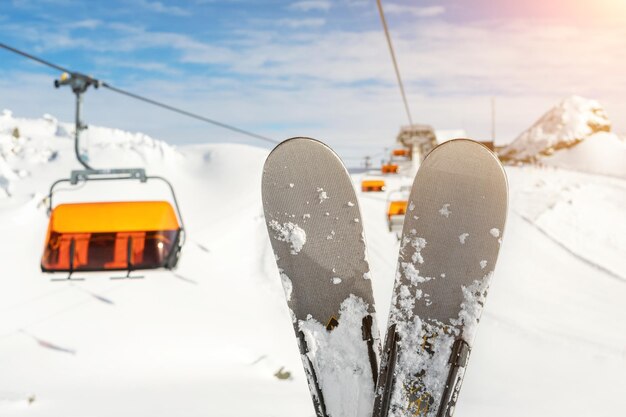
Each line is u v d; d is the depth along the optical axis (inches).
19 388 366.6
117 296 574.2
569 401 363.9
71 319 516.4
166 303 566.3
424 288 134.6
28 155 1023.0
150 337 484.7
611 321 562.6
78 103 275.4
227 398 339.0
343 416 137.6
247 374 414.6
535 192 1245.1
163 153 1153.4
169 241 277.0
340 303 140.6
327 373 139.8
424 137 2158.0
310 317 141.7
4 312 519.5
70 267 270.5
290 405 324.8
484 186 132.3
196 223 828.6
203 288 611.2
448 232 134.0
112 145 1139.9
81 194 894.4
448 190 134.4
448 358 132.0
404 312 135.3
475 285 132.0
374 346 138.4
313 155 140.9
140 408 313.4
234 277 650.8
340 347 139.7
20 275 593.3
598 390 389.4
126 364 424.8
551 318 570.6
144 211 276.1
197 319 533.3
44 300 553.0
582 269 751.7
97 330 495.8
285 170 142.0
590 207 1099.9
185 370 416.2
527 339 508.7
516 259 772.6
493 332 528.4
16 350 447.8
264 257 715.4
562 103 4042.8
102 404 324.5
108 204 277.6
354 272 139.9
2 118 1195.3
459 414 324.5
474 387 391.9
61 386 372.2
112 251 272.5
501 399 364.5
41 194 812.0
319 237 141.3
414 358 133.5
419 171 136.7
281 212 142.7
